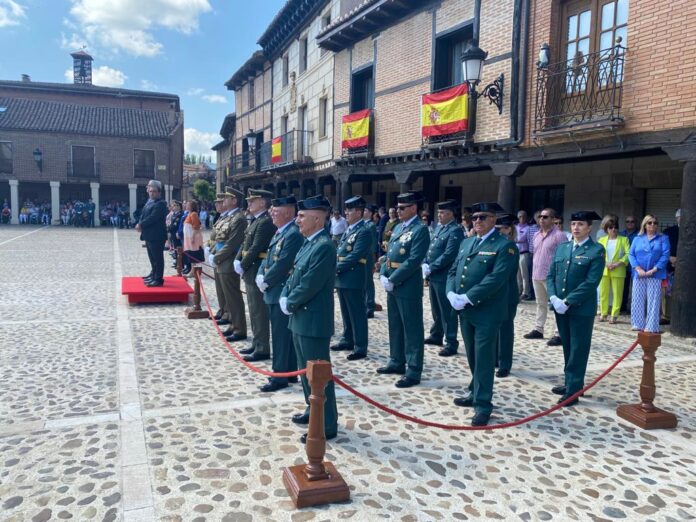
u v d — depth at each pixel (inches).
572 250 204.7
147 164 1457.9
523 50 377.4
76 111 1472.7
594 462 152.7
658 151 347.9
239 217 279.9
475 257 185.8
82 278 480.1
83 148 1403.8
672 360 257.4
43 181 1375.5
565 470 147.6
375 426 173.2
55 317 319.3
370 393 204.4
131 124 1480.1
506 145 387.5
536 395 208.1
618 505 130.7
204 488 130.8
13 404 181.9
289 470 133.0
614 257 334.3
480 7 414.9
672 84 294.4
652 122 304.8
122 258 650.2
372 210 540.7
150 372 219.9
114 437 157.8
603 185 430.6
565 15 360.8
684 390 215.3
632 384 222.4
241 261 239.1
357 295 252.1
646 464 152.4
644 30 307.1
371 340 291.0
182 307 361.1
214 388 202.8
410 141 500.7
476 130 420.2
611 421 183.2
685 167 291.0
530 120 375.9
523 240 414.3
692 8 283.9
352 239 253.4
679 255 296.2
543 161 400.2
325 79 694.5
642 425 177.5
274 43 917.2
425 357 260.5
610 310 371.6
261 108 1032.2
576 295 193.5
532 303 406.9
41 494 127.2
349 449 155.7
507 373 232.1
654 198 408.2
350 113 602.2
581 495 134.8
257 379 215.2
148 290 362.3
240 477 136.4
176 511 121.0
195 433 161.8
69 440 155.4
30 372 216.1
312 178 748.6
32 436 157.6
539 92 368.2
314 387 127.8
